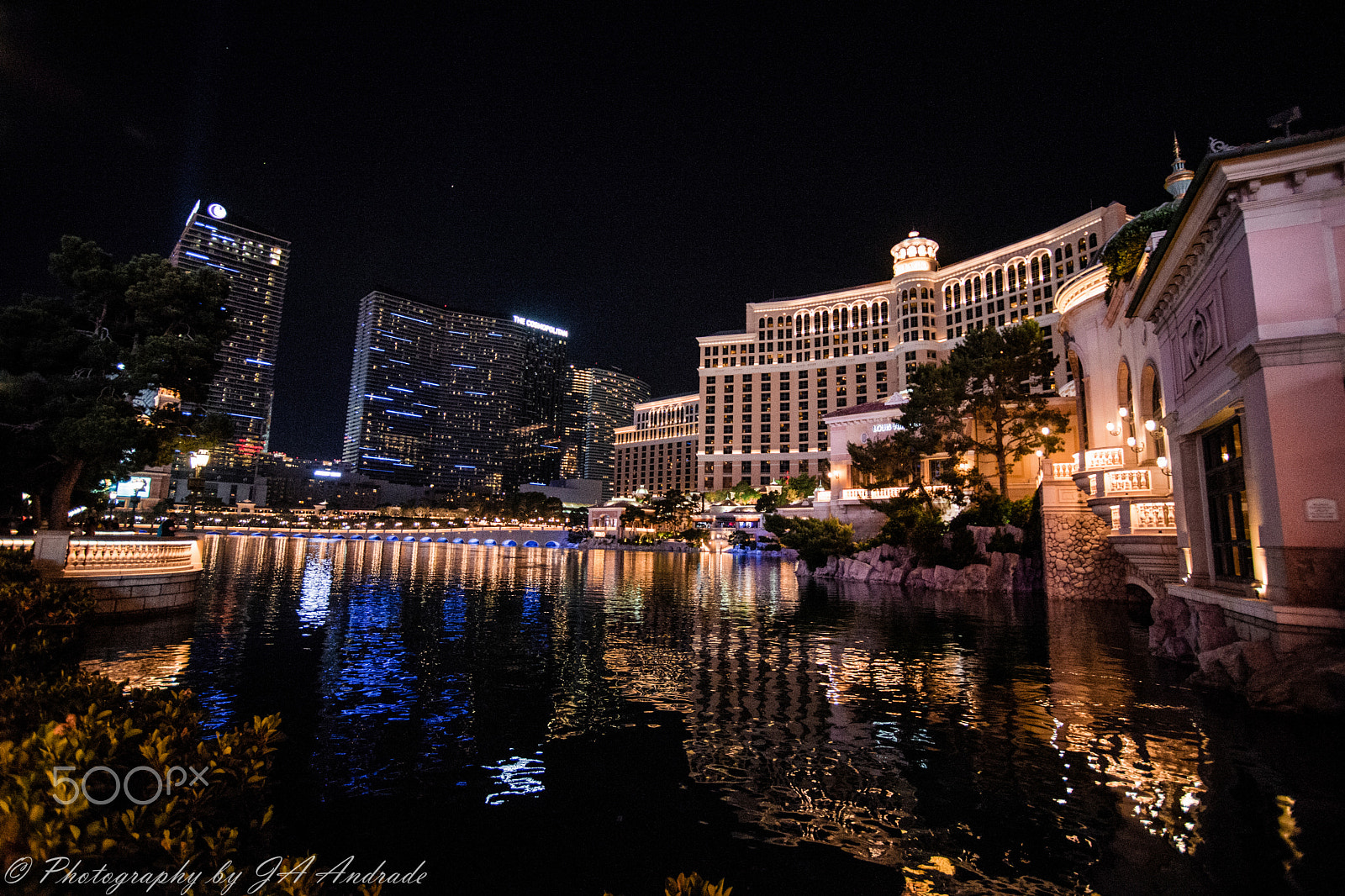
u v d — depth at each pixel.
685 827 6.34
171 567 19.97
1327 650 9.78
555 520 190.12
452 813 6.62
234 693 10.95
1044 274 115.50
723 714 10.32
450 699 11.05
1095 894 5.08
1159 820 6.40
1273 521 10.59
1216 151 10.71
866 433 57.97
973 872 5.45
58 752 3.19
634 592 33.97
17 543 18.08
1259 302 10.71
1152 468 20.48
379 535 171.88
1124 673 13.30
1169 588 15.91
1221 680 11.44
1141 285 16.47
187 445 22.97
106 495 39.22
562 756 8.32
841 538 47.97
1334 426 10.09
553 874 5.43
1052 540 29.53
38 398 20.47
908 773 7.72
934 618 22.73
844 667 14.15
